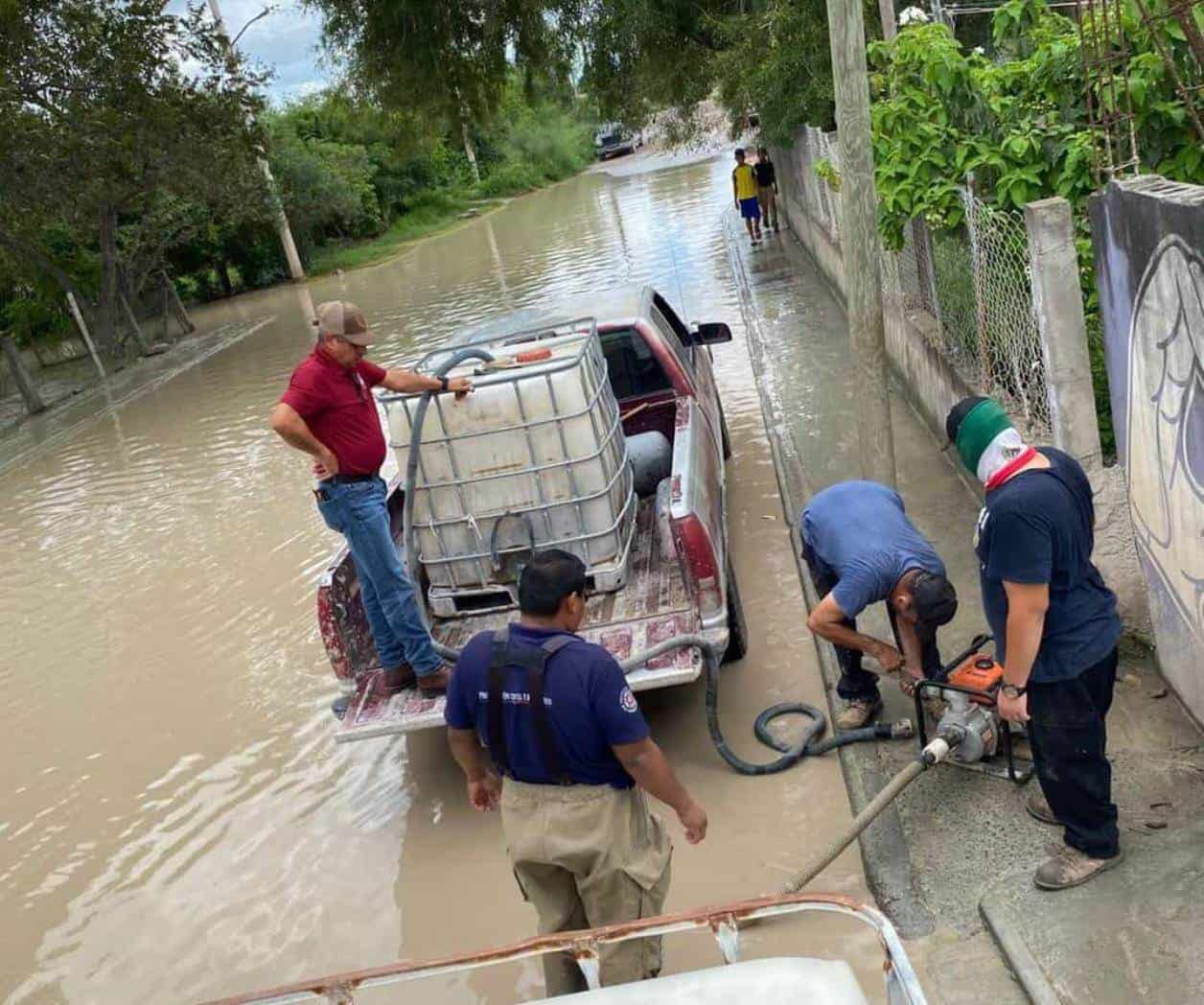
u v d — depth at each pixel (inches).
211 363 795.4
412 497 194.4
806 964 82.0
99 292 956.6
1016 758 171.8
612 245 928.3
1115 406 173.6
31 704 280.4
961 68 257.9
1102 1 180.1
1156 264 148.3
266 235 1341.0
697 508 197.3
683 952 152.8
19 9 716.0
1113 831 140.6
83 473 525.7
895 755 183.2
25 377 729.0
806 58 586.6
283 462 466.0
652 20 713.6
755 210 729.6
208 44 832.9
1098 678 135.6
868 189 226.8
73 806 228.4
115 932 185.2
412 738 229.1
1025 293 222.7
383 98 828.0
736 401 409.7
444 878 182.2
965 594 224.5
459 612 210.8
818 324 482.6
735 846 173.9
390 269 1215.6
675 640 186.5
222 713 256.1
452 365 196.2
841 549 171.9
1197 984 122.0
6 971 180.7
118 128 774.5
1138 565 183.9
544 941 90.5
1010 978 133.0
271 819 209.6
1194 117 184.9
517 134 2022.6
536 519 201.3
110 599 343.3
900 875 153.9
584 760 124.2
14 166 764.6
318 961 167.9
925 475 288.7
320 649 278.5
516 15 782.5
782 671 222.8
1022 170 237.5
